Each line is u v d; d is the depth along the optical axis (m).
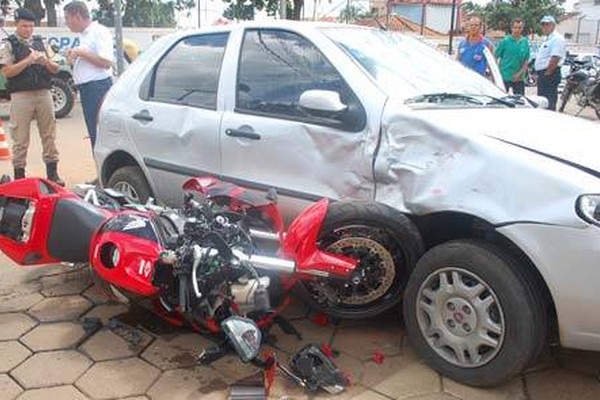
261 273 3.33
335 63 3.85
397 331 3.82
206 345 3.60
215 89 4.48
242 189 3.89
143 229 3.41
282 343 3.65
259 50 4.30
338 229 3.49
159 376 3.29
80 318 3.90
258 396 3.03
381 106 3.59
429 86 3.96
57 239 3.83
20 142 6.97
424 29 37.53
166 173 4.76
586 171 2.94
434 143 3.35
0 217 4.02
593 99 14.58
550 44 11.59
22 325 3.80
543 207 2.92
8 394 3.11
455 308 3.21
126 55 13.91
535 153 3.07
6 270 4.64
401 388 3.22
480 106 3.88
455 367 3.24
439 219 3.53
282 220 4.07
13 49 6.74
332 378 3.21
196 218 3.42
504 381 3.12
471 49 9.13
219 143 4.32
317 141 3.81
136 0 38.84
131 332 3.73
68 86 12.84
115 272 3.31
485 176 3.12
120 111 5.12
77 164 8.38
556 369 3.45
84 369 3.34
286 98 4.05
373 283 3.62
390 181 3.54
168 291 3.30
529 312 2.97
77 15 6.72
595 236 2.79
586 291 2.83
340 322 3.91
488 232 3.29
